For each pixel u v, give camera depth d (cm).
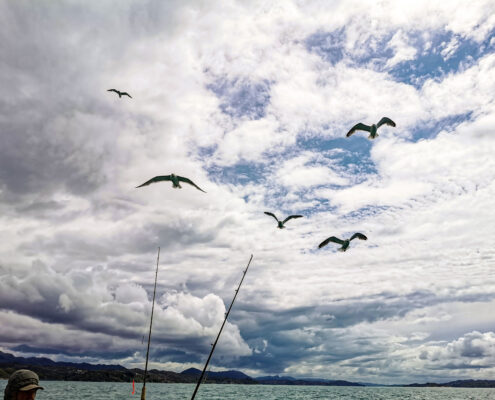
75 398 11212
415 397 16700
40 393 13100
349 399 14200
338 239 1981
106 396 12231
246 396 14738
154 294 1102
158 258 1140
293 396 15962
